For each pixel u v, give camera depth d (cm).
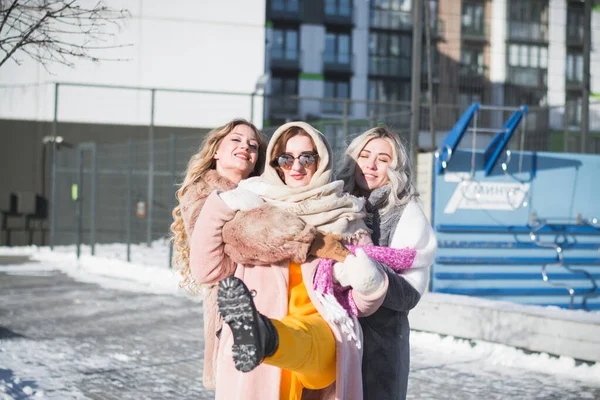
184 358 723
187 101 2623
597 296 1004
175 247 369
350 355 297
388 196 337
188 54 2641
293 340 269
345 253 297
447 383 625
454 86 3738
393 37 4212
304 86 4131
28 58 2388
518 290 976
